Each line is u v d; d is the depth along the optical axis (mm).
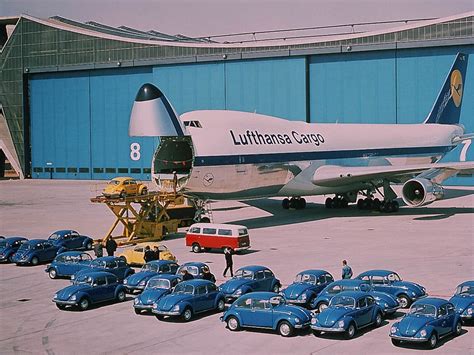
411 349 22719
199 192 50375
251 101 101750
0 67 123875
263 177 54281
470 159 88000
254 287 30062
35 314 28797
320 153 59625
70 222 59906
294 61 98125
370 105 93750
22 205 75875
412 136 70188
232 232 41031
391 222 55156
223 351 22953
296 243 45281
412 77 90938
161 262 33750
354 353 22375
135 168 112375
